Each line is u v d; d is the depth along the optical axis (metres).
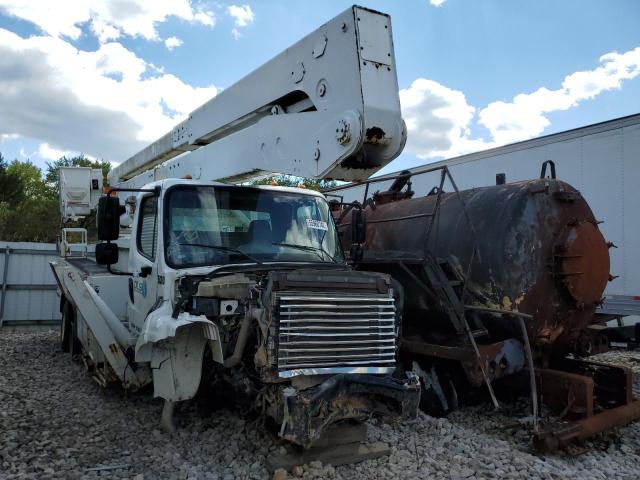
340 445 4.28
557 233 5.66
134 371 5.29
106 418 5.09
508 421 5.44
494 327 5.65
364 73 4.07
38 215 30.11
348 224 7.64
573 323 5.80
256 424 4.56
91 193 9.92
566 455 4.63
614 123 8.05
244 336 3.98
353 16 4.12
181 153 7.02
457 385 5.89
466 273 5.79
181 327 4.23
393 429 4.93
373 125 4.03
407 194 7.73
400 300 4.71
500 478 4.03
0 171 37.00
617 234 8.02
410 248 6.48
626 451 4.85
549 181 5.82
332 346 3.96
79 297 5.61
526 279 5.48
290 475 3.85
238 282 4.29
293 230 5.26
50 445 4.37
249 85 5.34
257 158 5.21
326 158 4.30
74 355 7.93
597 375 5.76
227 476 3.83
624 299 7.94
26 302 11.78
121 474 3.85
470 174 10.17
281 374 3.76
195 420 4.92
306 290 3.96
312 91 4.52
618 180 8.00
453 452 4.50
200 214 4.99
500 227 5.61
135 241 5.55
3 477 3.72
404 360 6.07
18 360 8.02
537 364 5.81
